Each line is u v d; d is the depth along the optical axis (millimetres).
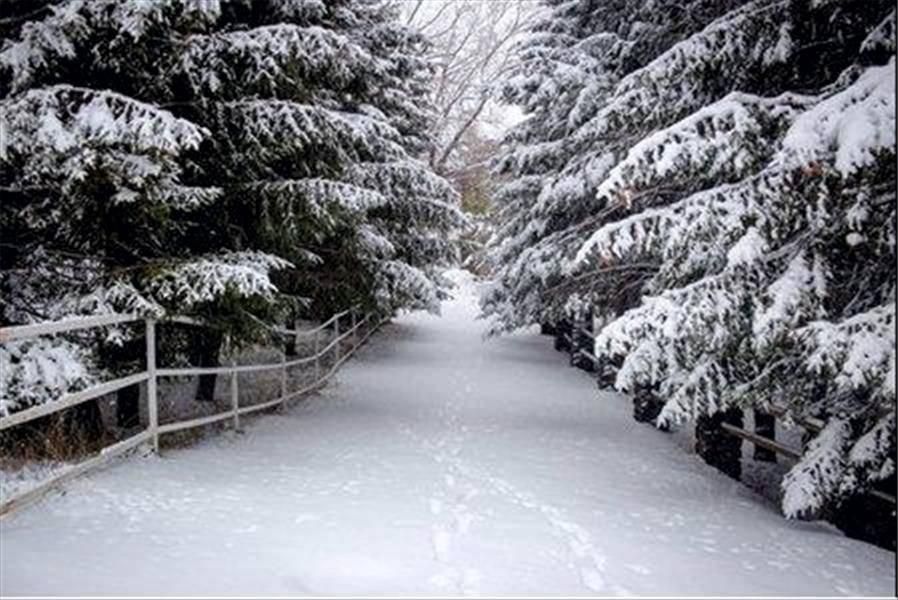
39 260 8227
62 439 7359
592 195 12211
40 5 7988
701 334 6953
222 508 5930
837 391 6910
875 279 7004
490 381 16672
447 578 4594
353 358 19625
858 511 6941
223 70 8781
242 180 9719
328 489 6910
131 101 7363
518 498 7059
